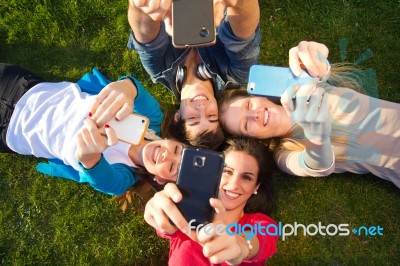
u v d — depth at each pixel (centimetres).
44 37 131
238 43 102
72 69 130
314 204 125
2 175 129
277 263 123
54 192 128
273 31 129
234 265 92
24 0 130
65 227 126
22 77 120
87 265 125
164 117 121
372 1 126
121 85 105
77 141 95
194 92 108
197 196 87
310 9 127
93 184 105
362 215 124
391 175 117
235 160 107
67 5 130
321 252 123
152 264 124
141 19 91
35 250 126
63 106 116
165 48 109
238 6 87
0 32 130
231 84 115
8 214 127
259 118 109
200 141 109
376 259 122
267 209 115
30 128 117
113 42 130
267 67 102
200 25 85
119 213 126
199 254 103
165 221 84
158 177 110
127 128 99
